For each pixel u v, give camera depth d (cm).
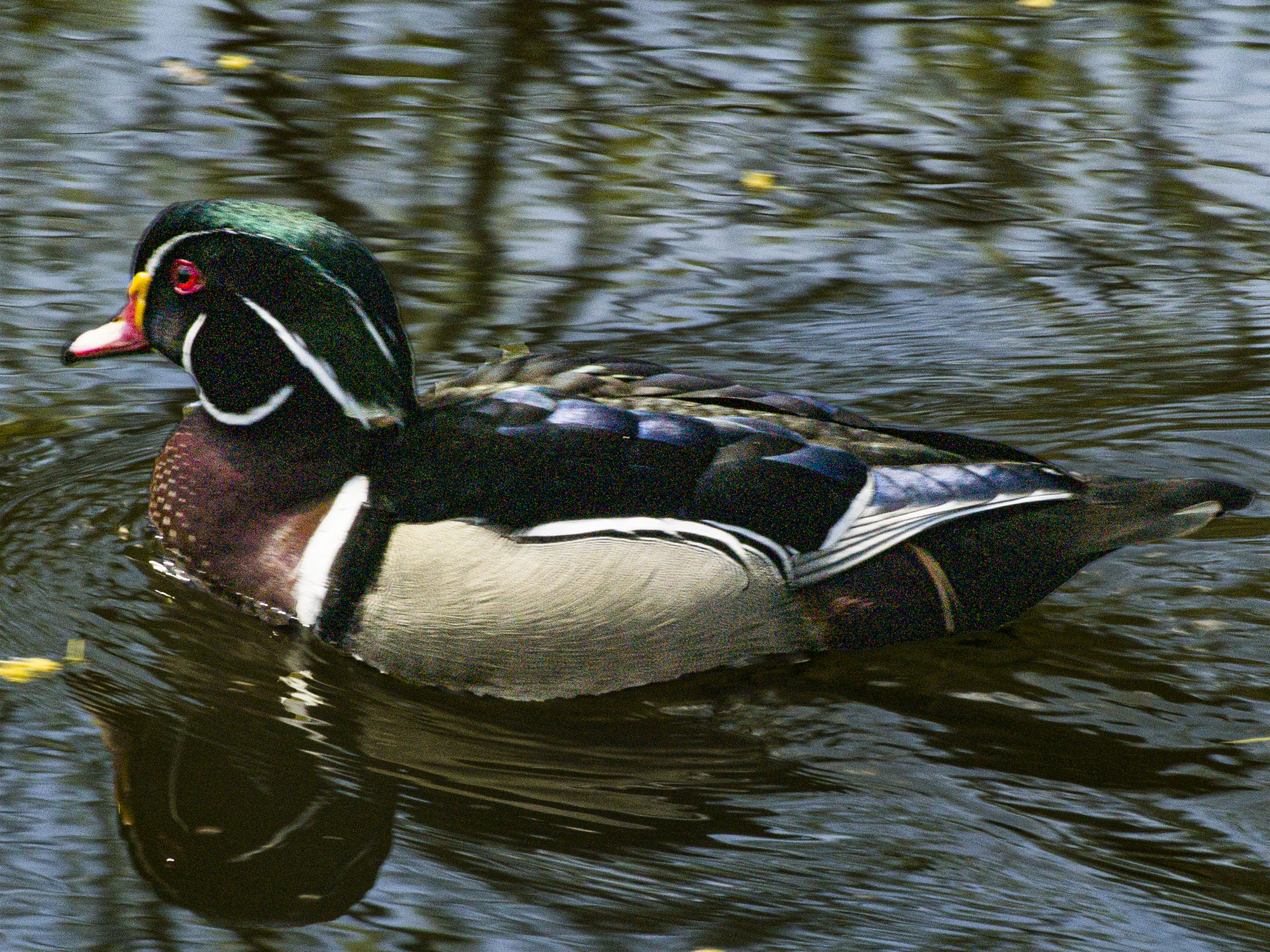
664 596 862
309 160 1623
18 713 853
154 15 1983
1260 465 1116
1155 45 1978
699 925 709
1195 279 1458
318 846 761
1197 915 712
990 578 891
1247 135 1739
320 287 911
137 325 966
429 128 1712
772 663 898
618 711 874
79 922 707
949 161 1694
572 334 1340
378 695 884
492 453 884
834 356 1309
